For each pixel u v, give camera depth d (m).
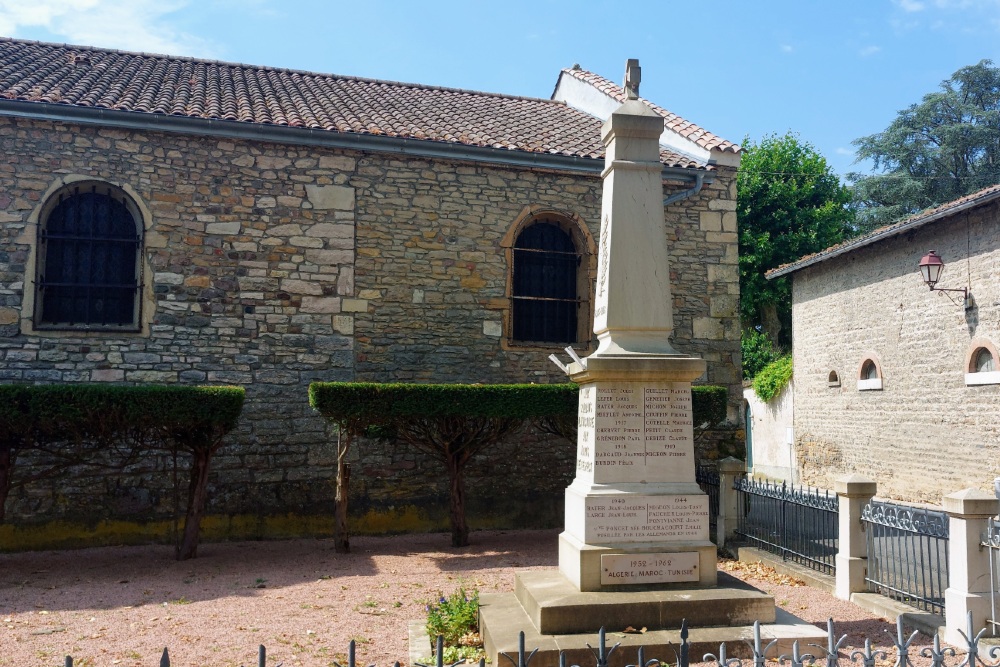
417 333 11.04
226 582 7.66
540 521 11.33
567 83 16.38
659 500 5.44
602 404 5.53
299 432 10.48
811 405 19.83
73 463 8.64
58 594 7.15
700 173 12.11
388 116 12.29
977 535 5.41
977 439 13.71
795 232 26.53
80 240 10.02
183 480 10.05
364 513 10.64
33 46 12.90
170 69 13.09
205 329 10.26
